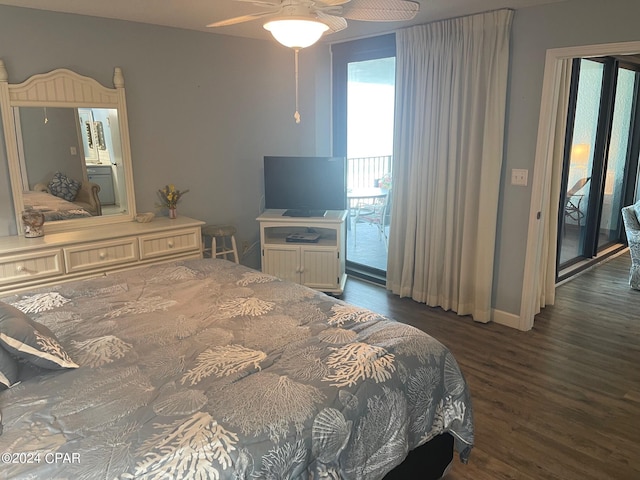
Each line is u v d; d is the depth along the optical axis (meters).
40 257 3.17
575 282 4.89
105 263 3.47
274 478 1.38
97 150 3.70
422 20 3.78
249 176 4.70
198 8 3.30
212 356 1.83
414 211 4.22
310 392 1.60
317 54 4.89
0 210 3.37
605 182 5.48
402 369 1.81
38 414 1.47
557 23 3.24
